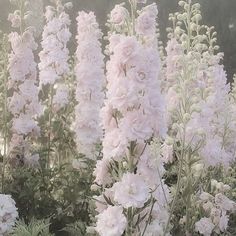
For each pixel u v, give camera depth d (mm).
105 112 2975
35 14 6188
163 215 3695
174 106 3777
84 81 5707
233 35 13578
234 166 5328
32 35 5566
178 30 4078
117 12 3154
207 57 4555
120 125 2871
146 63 2838
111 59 2904
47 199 4871
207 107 4074
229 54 13305
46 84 5879
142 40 3123
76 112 5727
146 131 2852
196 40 4035
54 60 5480
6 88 5457
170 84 5738
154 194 3287
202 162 4105
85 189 4801
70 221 4598
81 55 5754
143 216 3082
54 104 5602
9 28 6770
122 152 2914
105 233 2986
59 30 5605
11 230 4039
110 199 3268
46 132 5656
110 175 3268
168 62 5730
